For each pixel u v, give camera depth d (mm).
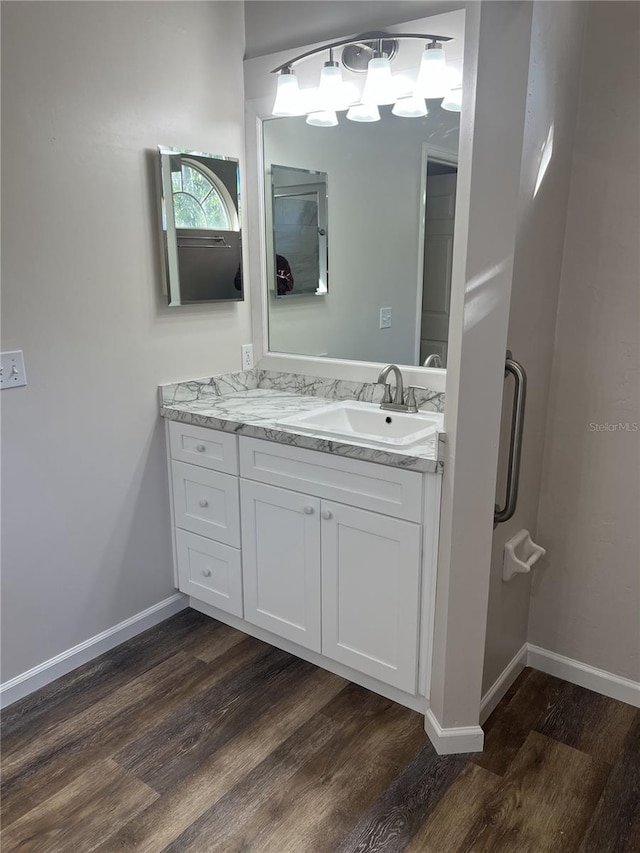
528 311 1752
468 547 1682
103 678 2205
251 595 2342
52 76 1882
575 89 1774
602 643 2084
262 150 2547
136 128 2145
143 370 2316
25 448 1986
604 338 1885
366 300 2400
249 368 2744
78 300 2057
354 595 2010
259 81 2457
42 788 1736
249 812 1655
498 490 1812
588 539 2039
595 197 1828
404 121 2174
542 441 2027
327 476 1974
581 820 1624
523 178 1586
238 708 2049
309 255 2523
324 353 2578
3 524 1970
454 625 1733
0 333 1866
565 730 1941
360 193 2326
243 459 2205
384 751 1859
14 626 2051
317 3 2268
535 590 2184
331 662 2225
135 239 2205
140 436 2355
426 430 2000
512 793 1707
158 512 2490
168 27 2191
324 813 1651
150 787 1738
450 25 2000
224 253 2490
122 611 2408
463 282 1514
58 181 1941
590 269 1871
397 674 1969
